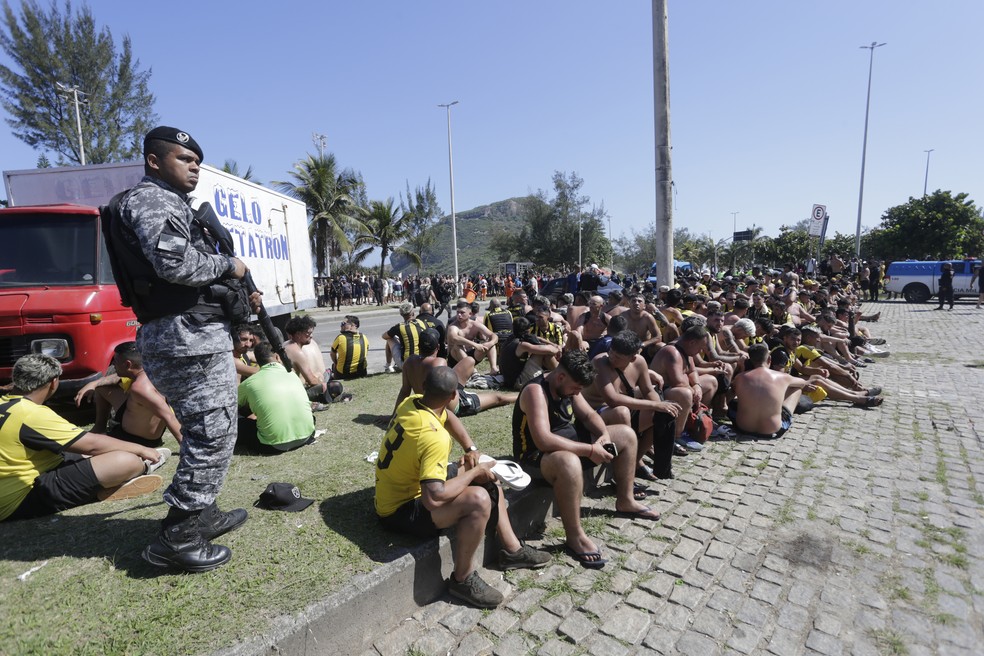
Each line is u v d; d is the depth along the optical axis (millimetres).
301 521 3270
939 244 32938
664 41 9289
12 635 2223
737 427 5852
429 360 4871
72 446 3191
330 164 31781
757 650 2615
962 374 8555
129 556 2801
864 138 28688
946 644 2648
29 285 5305
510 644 2646
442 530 3100
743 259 63812
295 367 5953
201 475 2613
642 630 2752
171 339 2406
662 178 9586
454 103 31516
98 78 30453
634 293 7395
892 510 4035
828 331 9367
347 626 2533
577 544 3398
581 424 3916
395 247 37781
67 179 6848
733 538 3654
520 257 58406
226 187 7965
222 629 2301
